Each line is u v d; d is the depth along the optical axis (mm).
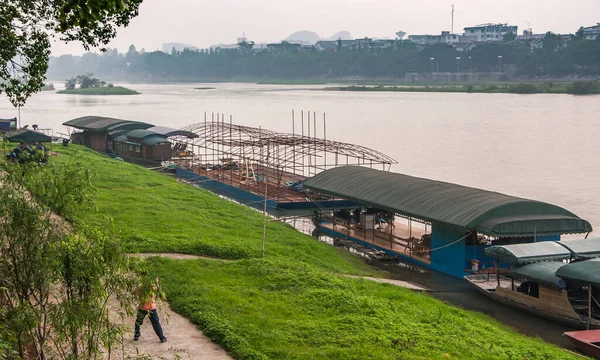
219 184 66562
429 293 36125
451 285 37781
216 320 23906
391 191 45562
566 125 122438
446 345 23688
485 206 38000
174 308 25609
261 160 70188
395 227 49969
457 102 182875
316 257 39406
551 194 64438
